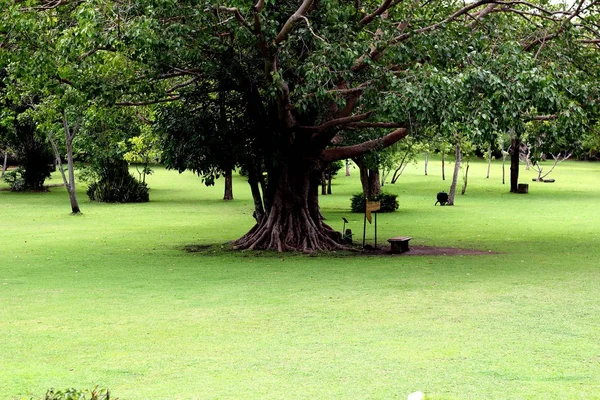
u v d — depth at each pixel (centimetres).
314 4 2047
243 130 2298
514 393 813
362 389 830
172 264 2072
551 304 1373
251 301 1452
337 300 1443
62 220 3600
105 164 4778
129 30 1748
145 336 1138
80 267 2027
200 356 998
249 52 2120
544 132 2116
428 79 1775
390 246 2462
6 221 3550
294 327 1190
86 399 650
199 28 1908
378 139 2428
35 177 5566
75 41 1759
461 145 4388
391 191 5550
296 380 870
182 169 2344
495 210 4038
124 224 3409
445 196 4431
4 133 5322
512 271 1845
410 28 1991
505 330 1148
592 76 2059
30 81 2111
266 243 2373
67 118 3694
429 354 991
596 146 2373
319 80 1822
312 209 2428
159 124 2305
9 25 1789
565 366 927
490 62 1852
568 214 3775
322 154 2395
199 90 2317
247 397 805
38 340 1116
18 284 1722
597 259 2094
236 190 5775
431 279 1716
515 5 2391
